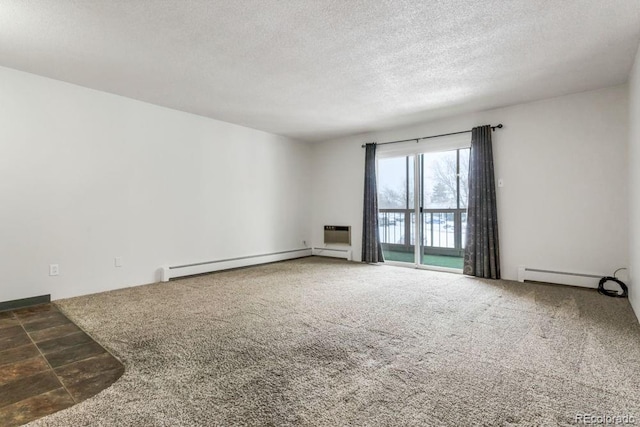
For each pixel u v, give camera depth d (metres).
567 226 3.99
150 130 4.28
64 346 2.27
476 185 4.54
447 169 5.07
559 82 3.58
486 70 3.26
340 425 1.39
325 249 6.56
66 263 3.55
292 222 6.38
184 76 3.39
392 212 5.70
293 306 3.19
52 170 3.47
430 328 2.58
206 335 2.45
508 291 3.75
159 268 4.35
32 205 3.34
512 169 4.36
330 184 6.49
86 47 2.77
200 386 1.73
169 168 4.48
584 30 2.53
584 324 2.66
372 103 4.25
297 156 6.50
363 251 5.84
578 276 3.88
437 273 4.82
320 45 2.76
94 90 3.77
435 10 2.27
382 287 3.96
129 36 2.60
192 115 4.74
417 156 5.30
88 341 2.35
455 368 1.92
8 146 3.20
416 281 4.28
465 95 3.96
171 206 4.50
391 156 5.62
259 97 4.04
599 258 3.79
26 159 3.30
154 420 1.44
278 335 2.45
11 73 3.21
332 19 2.37
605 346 2.22
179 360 2.04
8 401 1.60
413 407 1.53
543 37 2.63
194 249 4.77
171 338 2.39
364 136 5.96
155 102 4.24
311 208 6.79
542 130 4.14
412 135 5.35
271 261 5.86
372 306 3.18
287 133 5.98
